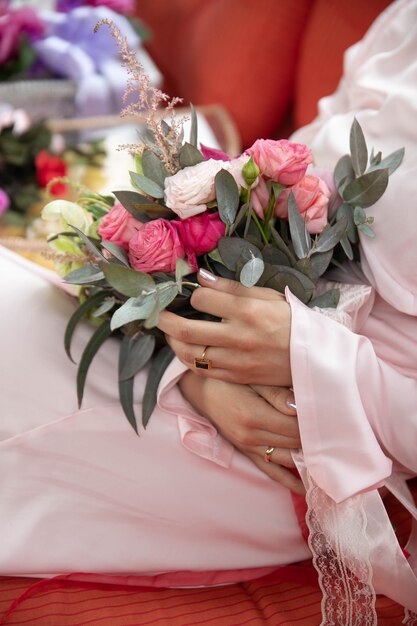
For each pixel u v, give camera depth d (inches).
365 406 40.9
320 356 39.6
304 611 42.6
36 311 44.6
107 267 38.0
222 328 40.6
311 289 41.2
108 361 44.7
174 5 88.4
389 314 43.1
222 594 44.2
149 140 41.5
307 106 68.5
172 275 40.8
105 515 43.8
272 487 43.4
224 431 42.8
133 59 39.8
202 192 39.2
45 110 75.7
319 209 41.1
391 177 42.5
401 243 41.4
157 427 43.1
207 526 43.7
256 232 41.5
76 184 45.1
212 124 69.6
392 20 47.7
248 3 75.5
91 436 43.2
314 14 69.2
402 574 40.7
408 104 43.7
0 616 42.2
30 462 43.5
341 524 40.4
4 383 43.7
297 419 40.9
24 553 43.3
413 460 42.0
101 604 42.9
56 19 78.1
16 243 56.1
